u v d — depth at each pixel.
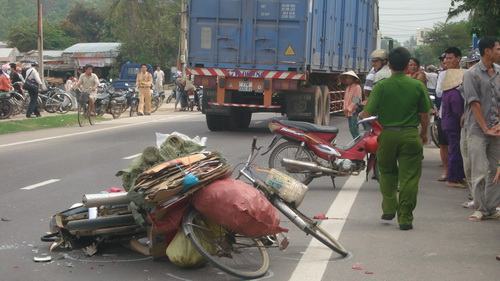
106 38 76.56
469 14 13.02
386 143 7.23
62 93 24.89
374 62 11.34
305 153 9.77
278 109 16.83
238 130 18.17
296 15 15.59
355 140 9.73
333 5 18.38
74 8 80.12
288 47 15.68
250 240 5.87
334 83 20.30
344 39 20.17
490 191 7.61
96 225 6.02
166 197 5.48
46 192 9.11
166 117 24.00
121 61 57.81
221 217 5.47
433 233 7.10
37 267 5.74
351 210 8.23
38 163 11.77
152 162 5.98
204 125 19.94
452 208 8.39
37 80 21.59
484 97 7.55
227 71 16.08
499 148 7.59
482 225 7.48
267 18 15.74
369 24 24.48
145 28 56.75
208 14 16.06
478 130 7.59
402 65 7.20
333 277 5.57
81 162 11.91
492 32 12.08
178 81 28.33
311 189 9.66
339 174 9.53
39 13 34.06
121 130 18.22
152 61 56.94
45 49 74.00
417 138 7.15
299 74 15.70
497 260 6.11
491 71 7.59
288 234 6.95
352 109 11.55
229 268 5.41
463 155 8.28
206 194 5.50
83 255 6.09
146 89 25.05
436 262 6.04
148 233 5.94
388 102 7.18
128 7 56.84
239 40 15.95
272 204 6.10
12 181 9.93
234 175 10.09
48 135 16.66
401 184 7.19
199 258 5.61
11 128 17.84
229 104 16.36
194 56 16.28
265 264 5.68
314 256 6.18
